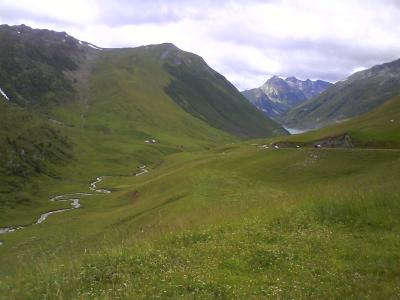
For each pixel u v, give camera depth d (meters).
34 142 181.38
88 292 16.30
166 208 57.94
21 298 16.84
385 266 16.41
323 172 57.69
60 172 168.50
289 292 15.02
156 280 16.77
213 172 72.88
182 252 19.95
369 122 91.69
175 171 95.25
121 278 17.38
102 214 82.88
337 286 15.29
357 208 23.97
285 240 20.67
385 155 58.66
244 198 49.91
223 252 19.58
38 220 97.88
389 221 21.78
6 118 193.00
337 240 20.03
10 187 134.12
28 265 22.41
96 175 171.50
